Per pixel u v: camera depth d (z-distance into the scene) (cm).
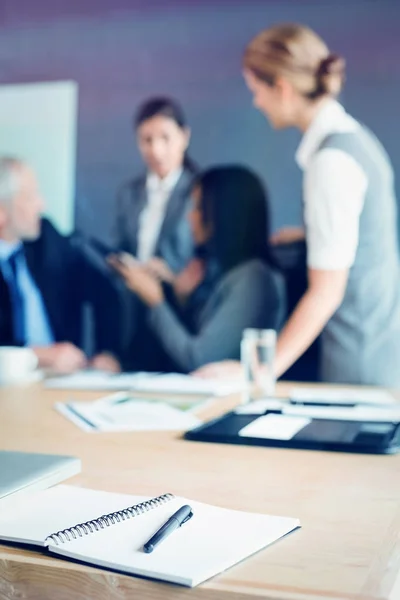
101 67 271
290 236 252
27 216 279
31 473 93
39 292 278
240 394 193
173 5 262
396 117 242
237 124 257
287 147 252
